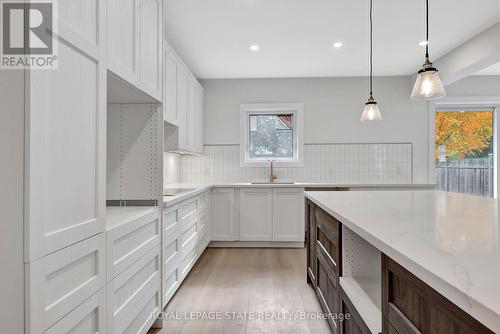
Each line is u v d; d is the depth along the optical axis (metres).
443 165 4.93
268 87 4.69
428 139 4.63
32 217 0.90
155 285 1.97
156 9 2.04
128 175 2.09
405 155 4.64
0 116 0.89
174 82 3.08
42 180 0.95
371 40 3.06
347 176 4.66
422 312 0.78
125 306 1.54
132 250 1.63
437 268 0.69
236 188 4.04
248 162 4.68
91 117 1.25
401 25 3.02
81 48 1.17
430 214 1.43
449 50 3.67
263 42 3.39
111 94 1.87
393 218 1.33
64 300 1.05
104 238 1.33
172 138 3.24
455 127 4.91
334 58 3.89
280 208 4.03
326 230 1.95
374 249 1.62
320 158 4.68
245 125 4.70
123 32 1.56
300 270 3.15
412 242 0.92
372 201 1.94
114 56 1.45
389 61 4.03
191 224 2.96
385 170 4.64
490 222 1.23
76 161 1.14
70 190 1.10
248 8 2.69
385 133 4.66
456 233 1.04
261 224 4.04
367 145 4.67
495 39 3.03
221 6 2.66
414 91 2.02
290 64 4.10
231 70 4.32
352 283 1.54
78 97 1.16
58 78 1.04
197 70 4.31
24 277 0.89
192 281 2.84
